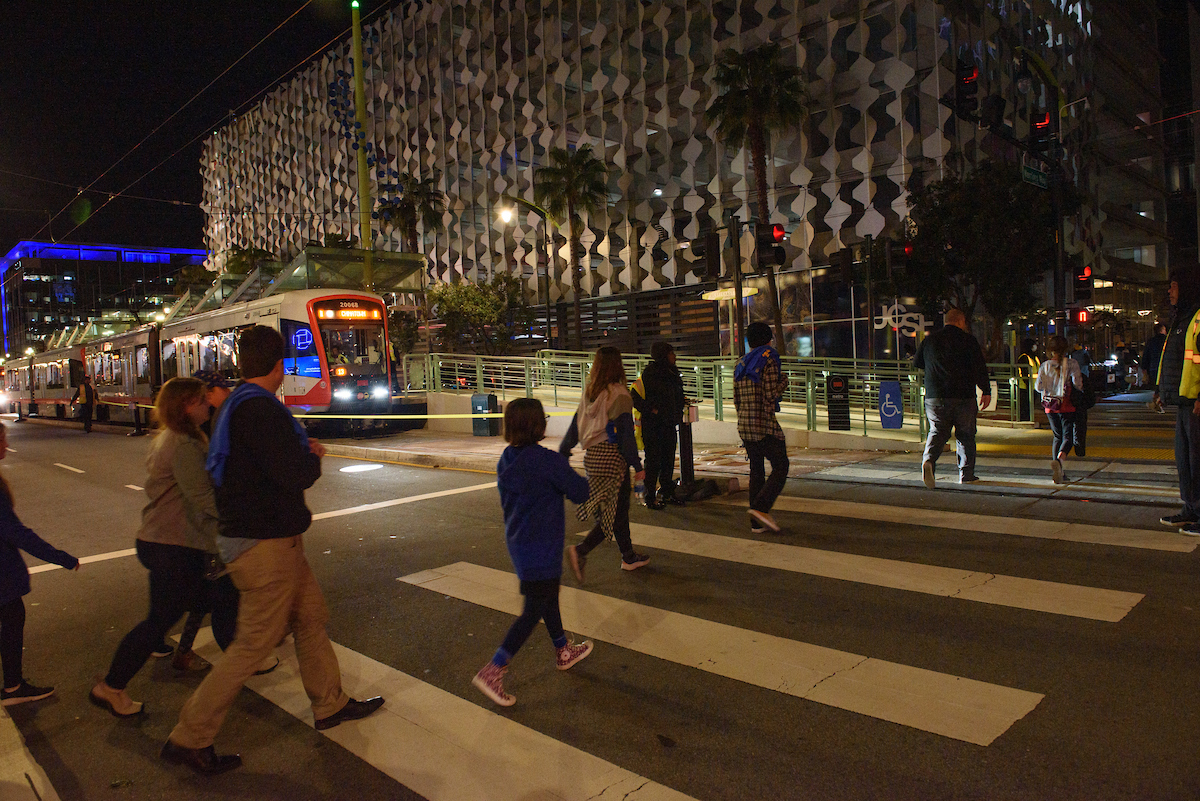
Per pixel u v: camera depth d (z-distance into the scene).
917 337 26.20
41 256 121.75
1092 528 6.02
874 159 27.98
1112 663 3.66
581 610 4.92
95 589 6.23
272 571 3.14
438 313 37.31
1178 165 50.00
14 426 33.44
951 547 5.75
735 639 4.27
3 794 3.07
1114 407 18.92
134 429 24.34
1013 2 30.83
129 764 3.30
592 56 38.22
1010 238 19.84
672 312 34.94
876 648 4.02
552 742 3.25
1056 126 16.72
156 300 126.00
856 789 2.77
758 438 6.43
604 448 5.48
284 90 64.62
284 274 26.75
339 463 13.69
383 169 52.78
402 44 51.44
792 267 30.34
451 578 5.87
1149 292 48.34
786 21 30.25
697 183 33.75
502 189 43.78
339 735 3.41
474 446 14.30
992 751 2.96
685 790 2.83
